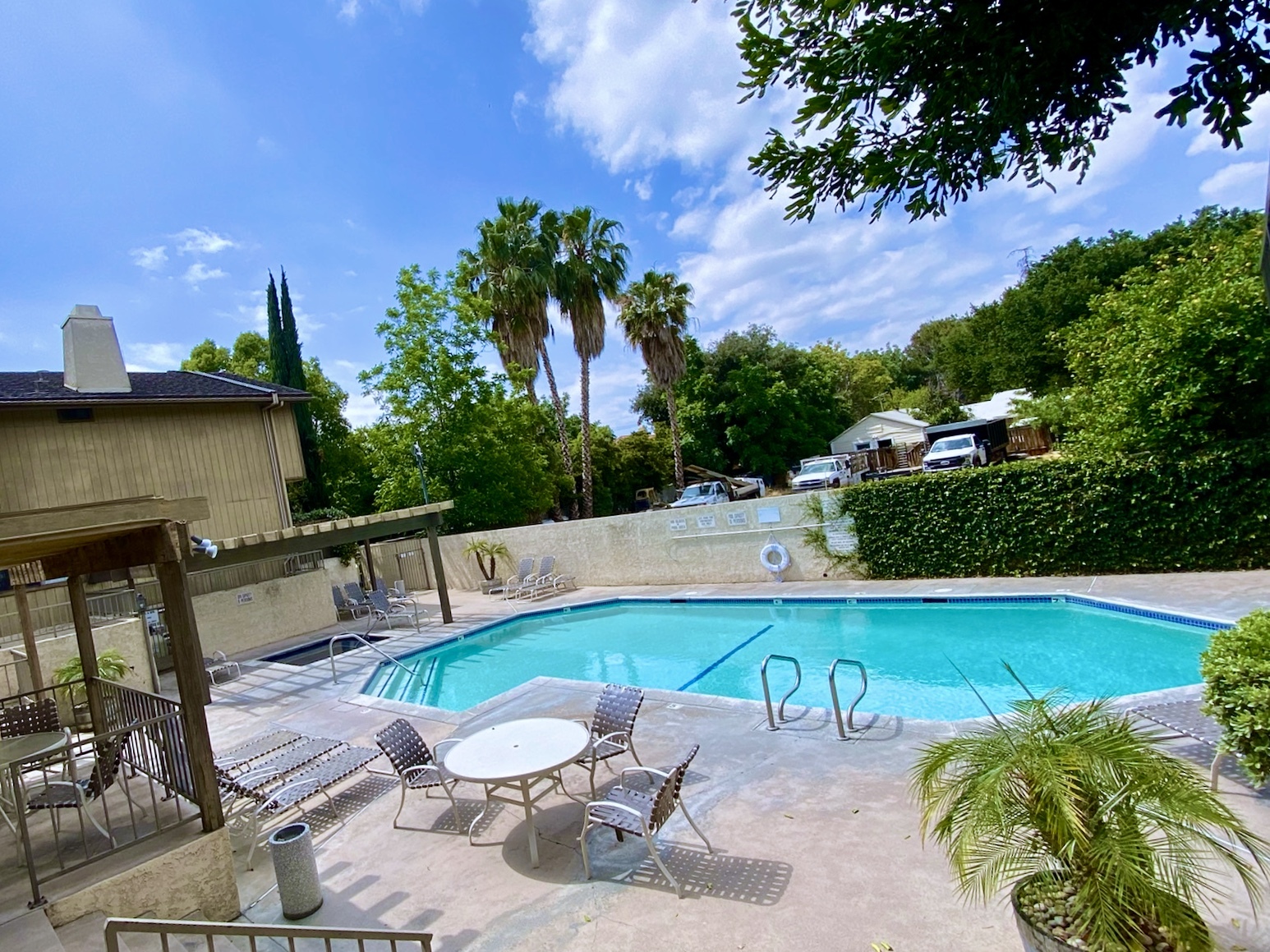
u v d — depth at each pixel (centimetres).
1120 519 1111
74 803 458
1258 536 1000
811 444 4009
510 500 2412
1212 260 1098
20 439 1360
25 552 512
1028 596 1081
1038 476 1180
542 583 1808
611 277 2617
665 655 1173
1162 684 784
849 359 5428
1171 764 272
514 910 411
